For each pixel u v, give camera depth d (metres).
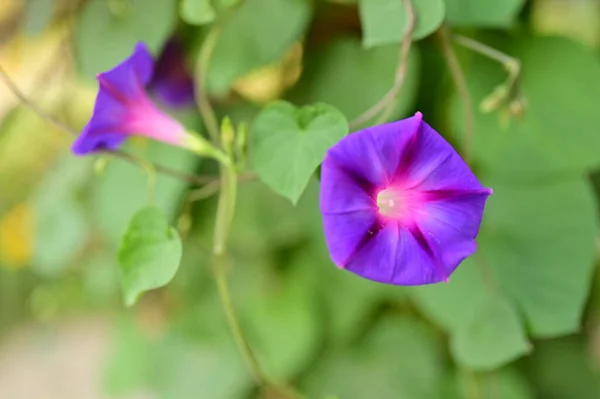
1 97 0.84
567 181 0.75
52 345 1.20
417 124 0.62
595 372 0.85
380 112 0.74
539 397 0.85
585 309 0.84
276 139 0.66
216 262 0.69
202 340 0.87
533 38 0.75
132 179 0.78
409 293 0.80
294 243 0.84
